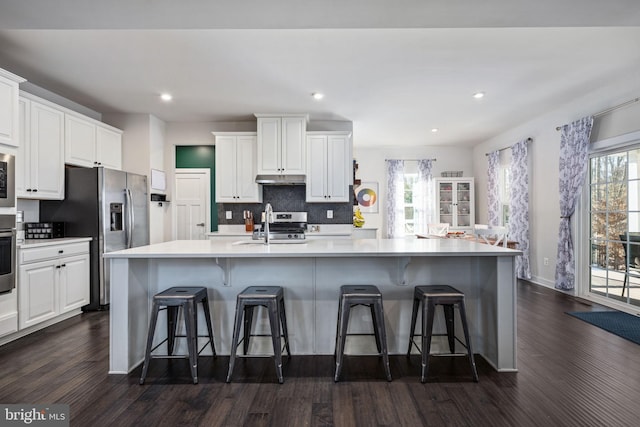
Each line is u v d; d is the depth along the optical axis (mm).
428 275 2709
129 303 2391
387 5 1913
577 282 4434
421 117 5109
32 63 3234
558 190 4738
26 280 3055
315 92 4035
